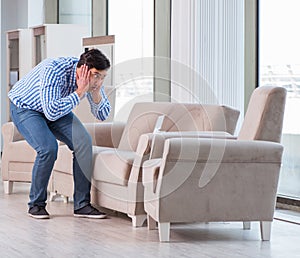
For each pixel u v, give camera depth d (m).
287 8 6.25
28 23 11.15
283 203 6.34
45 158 5.44
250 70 6.70
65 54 9.41
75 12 10.49
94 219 5.51
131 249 4.37
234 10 6.61
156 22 8.38
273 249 4.43
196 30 6.86
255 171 4.65
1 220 5.41
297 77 6.15
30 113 5.45
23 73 10.02
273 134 4.76
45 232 4.93
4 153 7.01
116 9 9.59
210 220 4.61
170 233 4.95
